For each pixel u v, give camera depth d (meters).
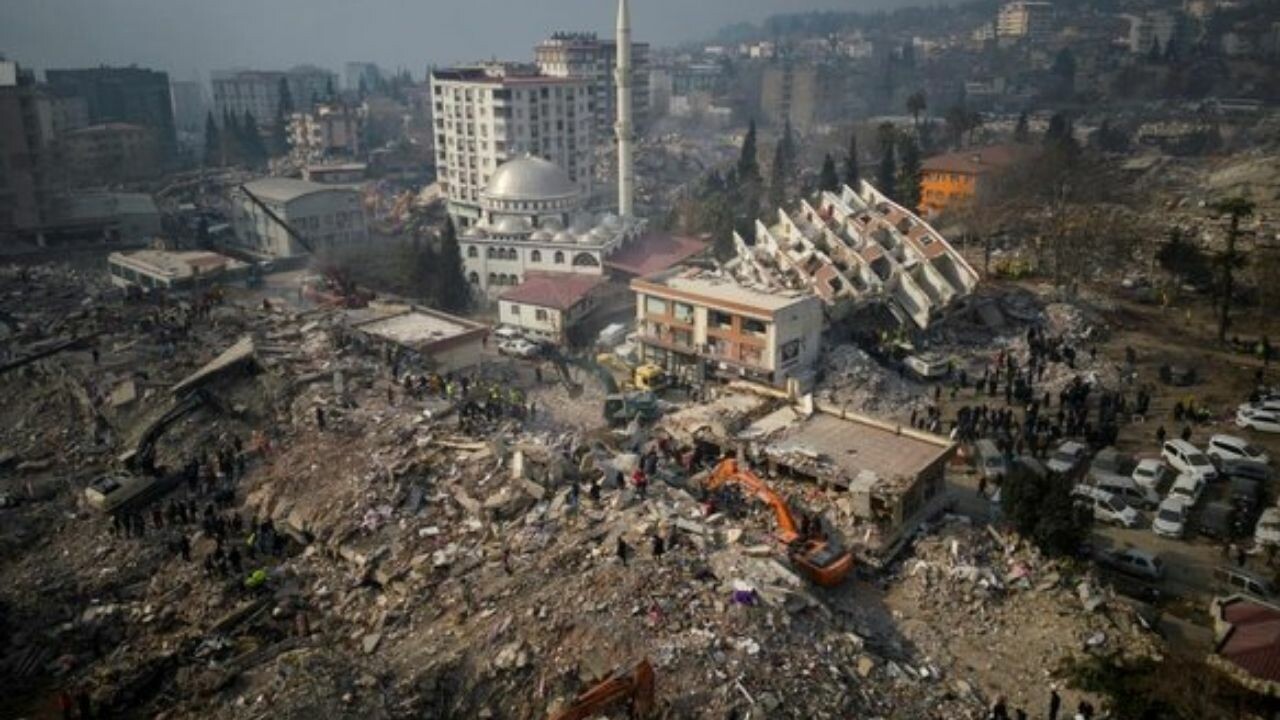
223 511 57.25
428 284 104.69
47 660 46.00
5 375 76.88
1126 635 41.84
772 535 47.84
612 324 93.50
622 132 125.50
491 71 163.25
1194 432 62.81
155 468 62.16
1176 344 79.69
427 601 45.09
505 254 108.88
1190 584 46.91
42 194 127.06
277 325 84.56
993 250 105.44
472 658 39.72
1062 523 46.75
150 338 81.56
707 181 160.62
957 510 54.56
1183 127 168.38
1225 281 79.38
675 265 105.50
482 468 55.00
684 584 41.97
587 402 73.31
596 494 50.50
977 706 37.53
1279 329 81.69
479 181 152.50
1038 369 73.50
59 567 53.16
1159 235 105.56
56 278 108.12
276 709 36.75
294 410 65.62
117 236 132.50
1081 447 59.81
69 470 63.75
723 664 37.25
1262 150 145.50
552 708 36.88
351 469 57.06
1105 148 161.38
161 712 40.22
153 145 199.38
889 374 74.75
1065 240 96.00
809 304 74.62
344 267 110.50
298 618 46.12
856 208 97.56
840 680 37.56
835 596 45.06
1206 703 36.69
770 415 60.97
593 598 41.38
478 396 68.81
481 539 49.16
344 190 132.00
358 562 49.16
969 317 85.31
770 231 96.69
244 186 136.88
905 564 47.75
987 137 182.38
